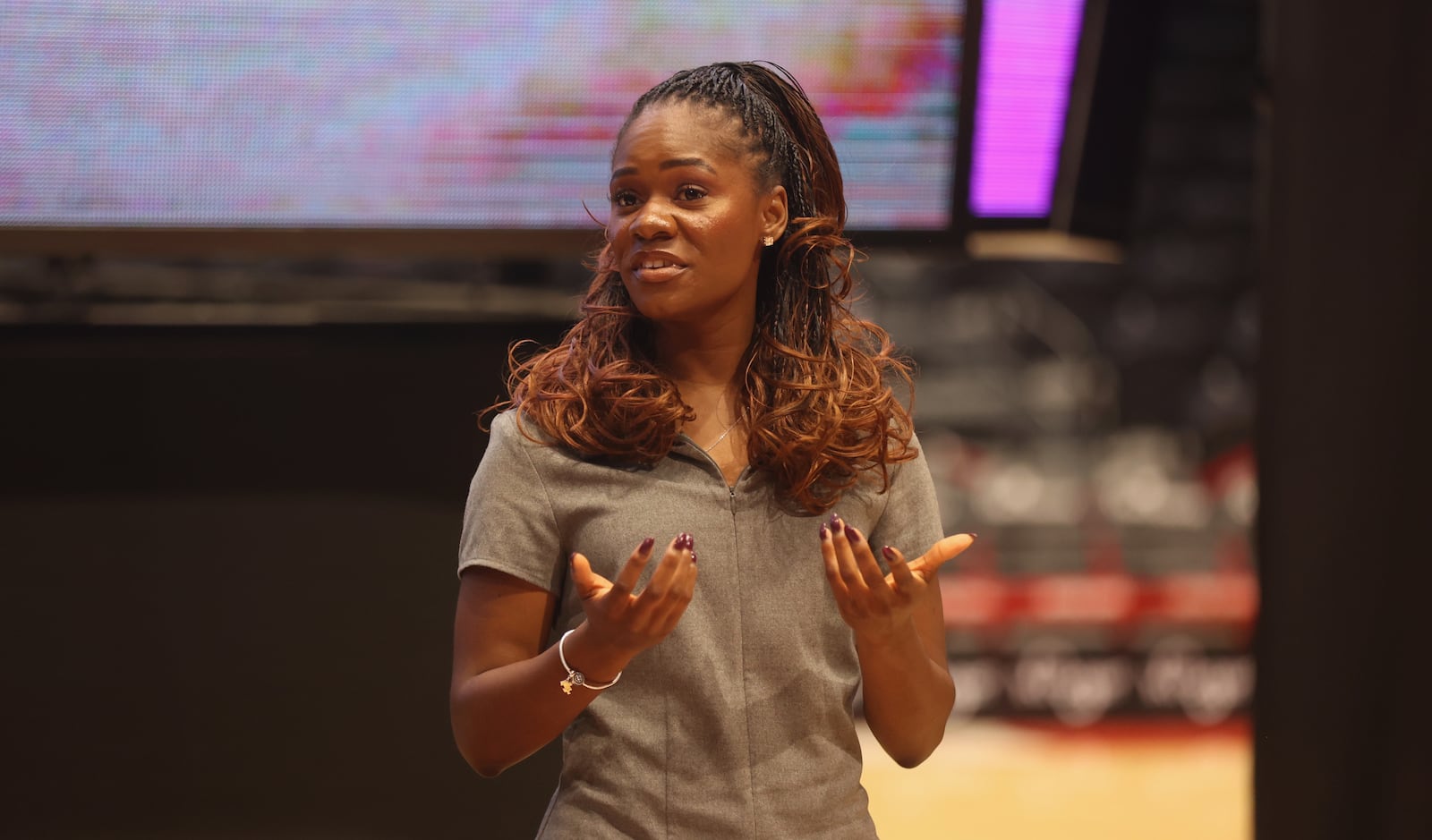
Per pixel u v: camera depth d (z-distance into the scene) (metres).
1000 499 10.88
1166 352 10.93
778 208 4.07
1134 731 10.91
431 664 7.59
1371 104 7.58
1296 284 7.71
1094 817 10.55
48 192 7.13
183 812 7.51
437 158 7.36
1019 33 7.66
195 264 7.96
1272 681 7.82
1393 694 7.67
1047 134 7.91
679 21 7.27
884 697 3.97
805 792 3.82
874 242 7.77
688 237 3.85
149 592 7.50
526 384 4.12
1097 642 10.91
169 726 7.51
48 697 7.45
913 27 7.43
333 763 7.56
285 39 7.11
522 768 7.55
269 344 7.55
